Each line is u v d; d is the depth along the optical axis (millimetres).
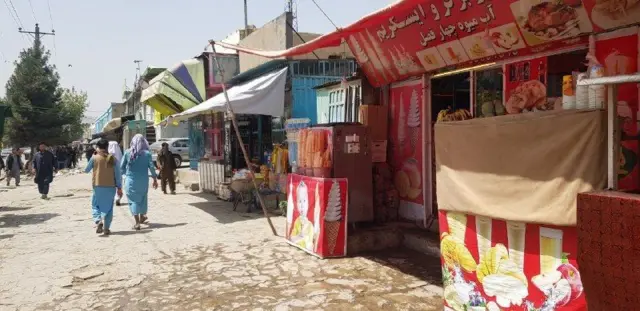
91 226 9164
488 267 3742
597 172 2949
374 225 7078
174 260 6410
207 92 13719
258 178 10312
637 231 2400
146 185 8719
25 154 42875
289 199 7219
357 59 7613
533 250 3402
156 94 13102
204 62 13773
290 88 11141
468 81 7285
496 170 3588
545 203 3238
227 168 12875
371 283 5230
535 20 4648
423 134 6883
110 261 6434
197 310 4586
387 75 7395
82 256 6727
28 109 42031
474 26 5344
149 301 4871
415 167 7102
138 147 8594
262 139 12383
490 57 5652
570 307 3158
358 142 6625
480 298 3814
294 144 7727
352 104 8367
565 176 3113
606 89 3100
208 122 15508
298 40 11750
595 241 2615
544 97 5035
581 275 2732
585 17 4230
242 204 11477
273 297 4875
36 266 6258
